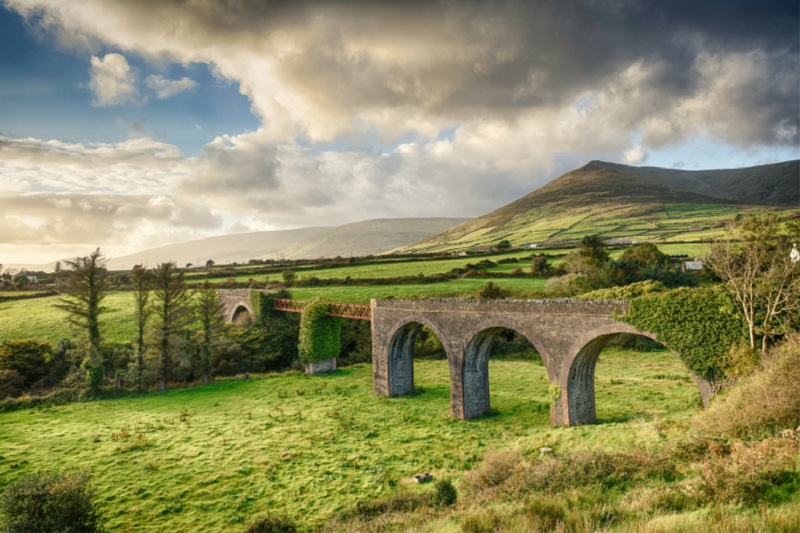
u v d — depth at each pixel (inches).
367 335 2508.6
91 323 1644.9
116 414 1355.8
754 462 413.1
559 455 728.3
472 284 2999.5
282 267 4288.9
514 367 1930.4
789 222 784.9
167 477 877.8
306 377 1903.3
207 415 1330.0
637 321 889.5
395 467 901.2
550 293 2256.4
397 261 4330.7
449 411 1318.9
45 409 1425.9
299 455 982.4
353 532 586.2
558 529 398.0
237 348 2135.8
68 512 586.2
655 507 410.6
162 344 1750.7
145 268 1806.1
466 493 663.8
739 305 782.5
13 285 3823.8
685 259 3176.7
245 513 737.0
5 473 893.8
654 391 1328.7
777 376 577.3
